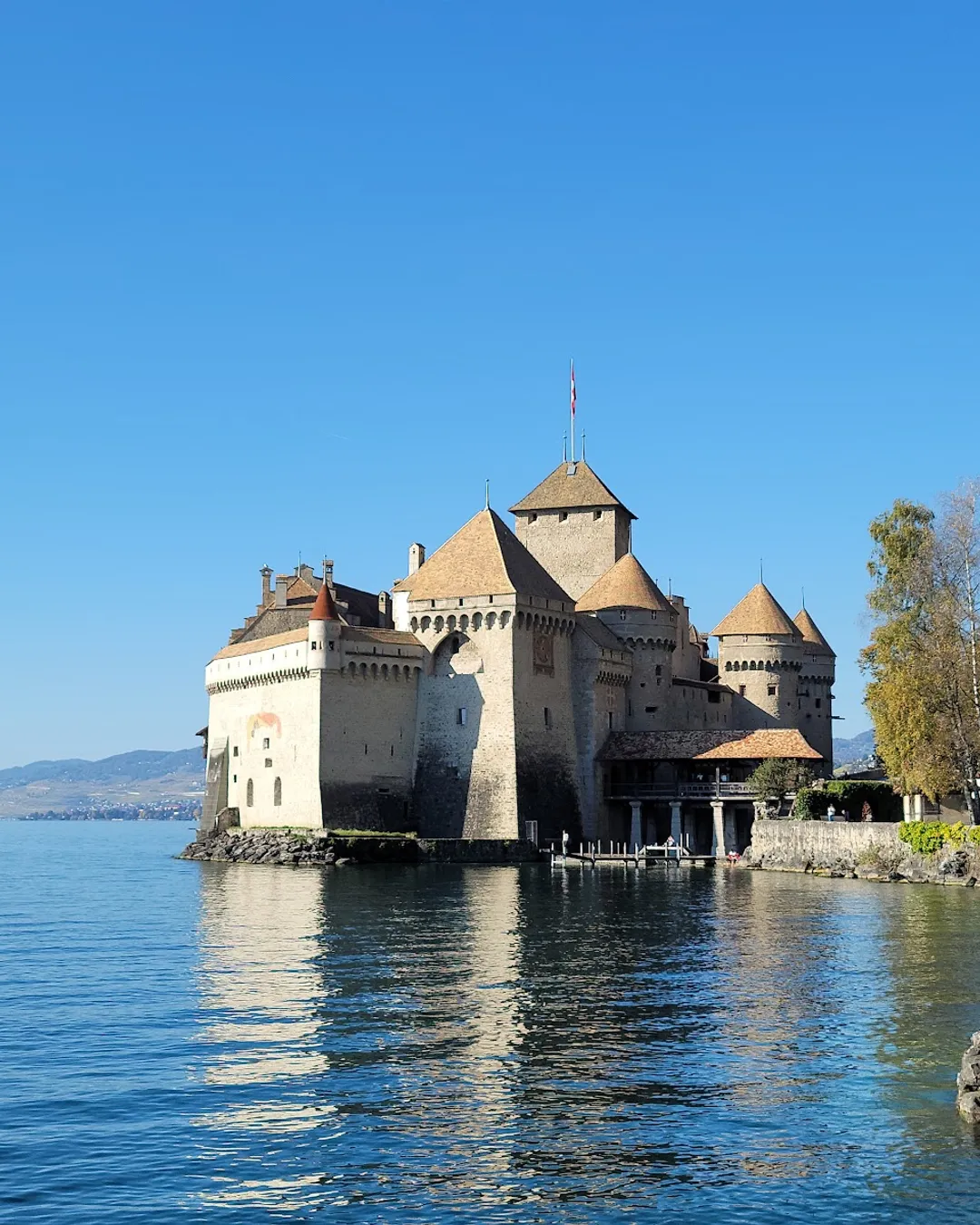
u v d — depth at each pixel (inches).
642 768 5172.2
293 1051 1526.8
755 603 5841.5
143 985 1955.0
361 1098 1339.8
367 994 1856.5
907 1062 1453.0
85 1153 1190.9
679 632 5856.3
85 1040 1592.0
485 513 5059.1
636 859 4439.0
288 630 5428.2
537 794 4808.1
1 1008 1786.4
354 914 2856.8
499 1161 1161.4
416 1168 1149.1
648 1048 1525.6
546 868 4325.8
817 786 4340.6
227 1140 1221.7
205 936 2532.0
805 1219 1041.5
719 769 4849.9
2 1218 1058.1
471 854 4562.0
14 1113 1300.4
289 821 4827.8
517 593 4783.5
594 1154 1175.6
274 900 3221.0
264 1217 1056.8
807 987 1876.2
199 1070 1450.5
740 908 2876.5
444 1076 1414.9
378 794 4781.0
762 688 5772.6
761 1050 1512.1
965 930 2437.3
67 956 2278.5
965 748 3398.1
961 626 3476.9
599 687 5132.9
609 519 5856.3
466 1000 1804.9
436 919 2733.8
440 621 4881.9
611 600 5452.8
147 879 4252.0
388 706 4840.1
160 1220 1051.9
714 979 1951.3
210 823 5339.6
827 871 3858.3
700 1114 1277.1
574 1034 1594.5
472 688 4830.2
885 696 3560.5
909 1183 1103.6
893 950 2204.7
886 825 3661.4
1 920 2925.7
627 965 2091.5
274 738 4953.3
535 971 2036.2
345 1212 1062.4
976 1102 1243.2
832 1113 1273.4
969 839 3344.0
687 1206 1066.1
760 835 4249.5
